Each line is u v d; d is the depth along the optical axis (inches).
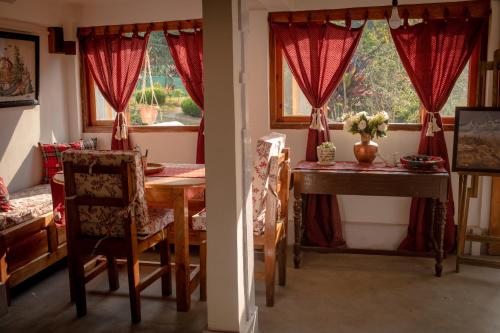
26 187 182.7
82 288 128.8
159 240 135.1
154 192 131.2
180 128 194.7
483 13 159.3
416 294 140.2
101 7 193.5
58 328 123.1
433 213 166.4
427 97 164.1
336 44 169.3
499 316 126.3
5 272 132.2
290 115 183.2
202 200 165.9
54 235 153.6
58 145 189.9
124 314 130.6
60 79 198.4
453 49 160.9
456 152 152.6
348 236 179.8
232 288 105.8
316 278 152.9
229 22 97.0
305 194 176.4
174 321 126.3
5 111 172.6
